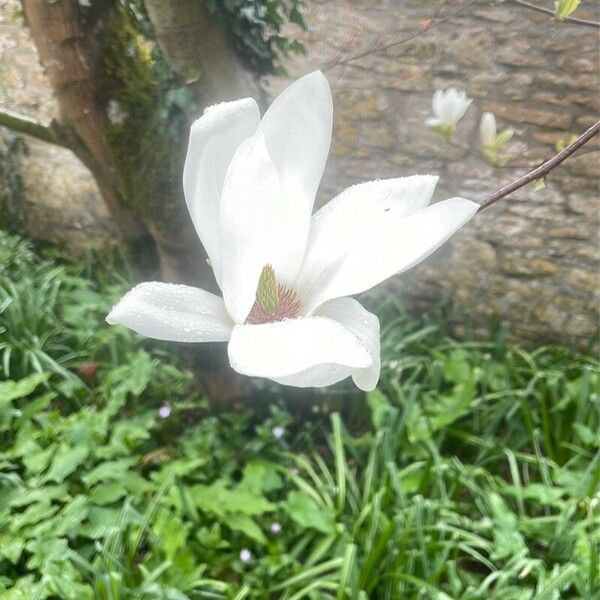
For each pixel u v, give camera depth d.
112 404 1.48
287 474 1.42
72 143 1.29
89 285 1.99
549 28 1.50
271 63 1.20
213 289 1.38
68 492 1.34
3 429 1.42
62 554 1.15
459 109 0.70
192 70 1.04
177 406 1.55
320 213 0.28
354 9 1.37
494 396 1.59
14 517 1.23
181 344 1.39
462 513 1.41
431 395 1.61
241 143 0.26
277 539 1.32
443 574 1.29
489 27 1.54
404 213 0.27
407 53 1.50
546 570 1.29
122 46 1.09
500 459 1.56
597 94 1.54
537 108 1.59
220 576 1.26
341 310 0.28
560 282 1.79
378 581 1.23
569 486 1.38
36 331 1.72
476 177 1.70
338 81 1.65
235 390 1.51
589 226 1.71
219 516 1.29
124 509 1.21
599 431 1.49
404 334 1.84
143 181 1.23
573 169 1.65
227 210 0.24
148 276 1.76
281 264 0.27
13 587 1.12
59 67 1.11
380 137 1.71
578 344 1.83
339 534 1.30
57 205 2.10
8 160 2.08
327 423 1.64
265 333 0.23
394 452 1.46
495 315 1.86
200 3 0.96
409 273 1.90
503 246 1.80
